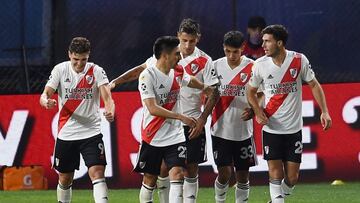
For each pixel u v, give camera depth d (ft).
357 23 144.56
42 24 144.36
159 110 89.76
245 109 102.47
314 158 138.62
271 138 100.07
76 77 96.99
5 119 140.05
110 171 138.00
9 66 143.84
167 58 91.04
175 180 91.56
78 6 144.56
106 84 97.30
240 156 106.42
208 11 143.84
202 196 127.03
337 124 138.82
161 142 92.48
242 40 103.50
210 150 135.95
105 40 144.87
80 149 98.22
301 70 99.40
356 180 138.82
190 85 96.17
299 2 144.36
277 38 98.02
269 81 99.40
